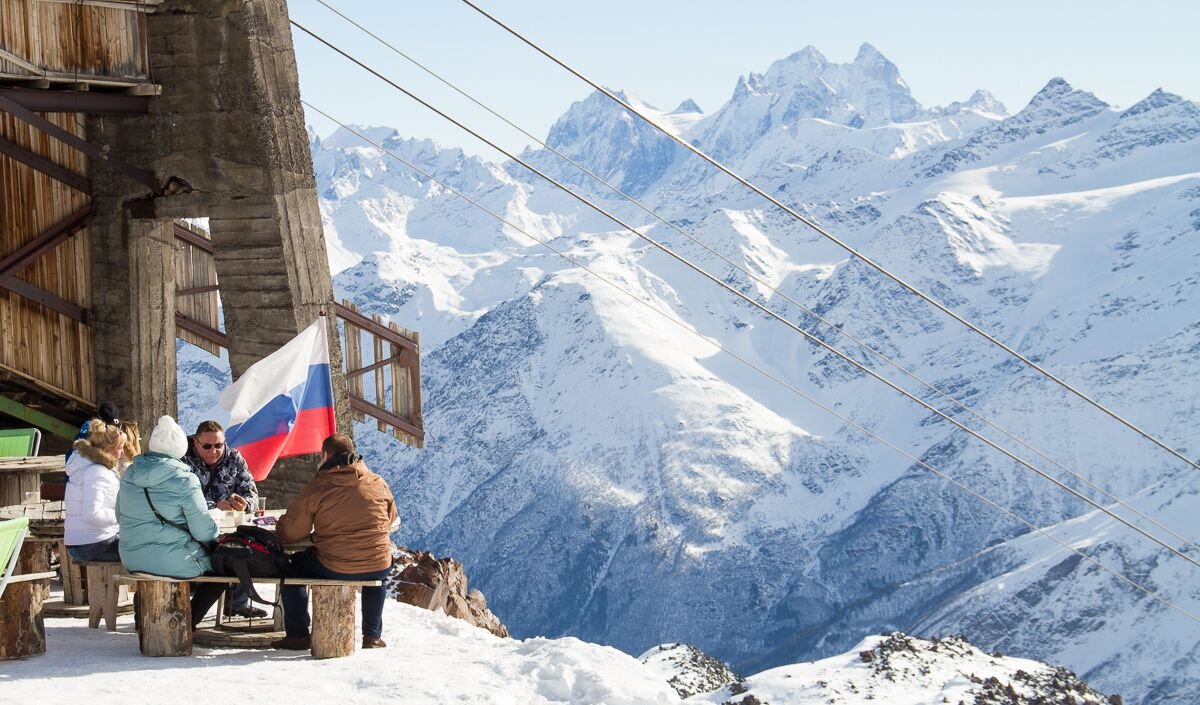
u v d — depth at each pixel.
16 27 11.79
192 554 8.37
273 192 12.55
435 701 7.40
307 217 13.02
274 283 12.70
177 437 8.41
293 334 12.71
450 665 8.36
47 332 13.02
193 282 17.28
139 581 8.35
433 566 13.72
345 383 13.47
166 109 12.75
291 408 10.37
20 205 12.74
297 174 12.88
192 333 17.25
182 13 12.58
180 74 12.66
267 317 12.76
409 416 18.05
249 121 12.55
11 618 8.09
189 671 7.84
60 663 8.02
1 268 12.59
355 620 9.56
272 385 10.33
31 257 12.75
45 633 8.96
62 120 13.00
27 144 12.71
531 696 7.79
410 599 12.64
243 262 12.76
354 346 17.72
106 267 13.16
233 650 8.80
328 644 8.57
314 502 8.59
